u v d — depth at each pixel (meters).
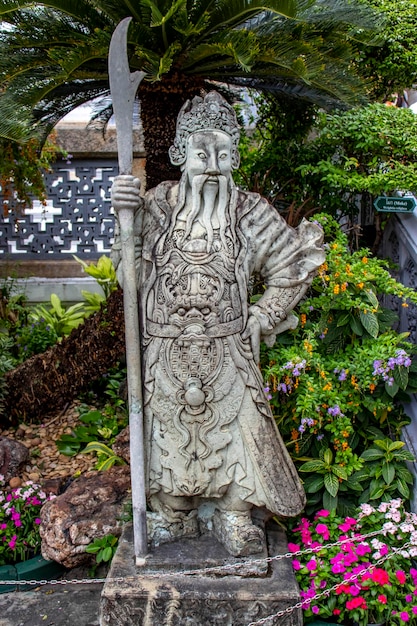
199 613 2.57
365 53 4.50
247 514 2.76
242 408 2.64
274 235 2.68
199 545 2.79
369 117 4.22
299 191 4.49
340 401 3.25
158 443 2.66
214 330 2.56
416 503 3.20
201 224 2.60
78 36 3.56
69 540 3.18
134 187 2.49
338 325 3.41
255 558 2.71
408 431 3.46
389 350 3.24
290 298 2.71
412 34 4.38
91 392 4.86
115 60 2.41
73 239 6.25
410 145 4.11
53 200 6.21
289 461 2.77
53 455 4.09
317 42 3.62
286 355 3.25
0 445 3.78
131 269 2.53
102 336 4.33
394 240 4.17
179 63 3.52
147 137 3.82
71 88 4.01
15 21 3.56
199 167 2.54
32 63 3.54
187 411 2.59
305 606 2.74
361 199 4.79
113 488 3.39
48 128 4.25
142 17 3.41
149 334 2.62
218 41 3.34
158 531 2.80
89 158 6.18
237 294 2.61
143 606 2.58
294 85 3.97
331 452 3.21
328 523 3.05
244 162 4.76
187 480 2.64
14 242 6.50
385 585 2.73
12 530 3.33
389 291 3.45
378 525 3.03
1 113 3.27
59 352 4.43
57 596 3.14
